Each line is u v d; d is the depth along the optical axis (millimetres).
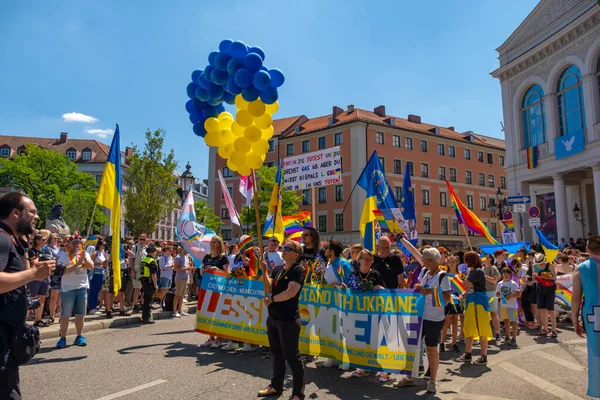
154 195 30047
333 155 10047
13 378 2881
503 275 9031
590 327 4375
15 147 68188
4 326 2881
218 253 8133
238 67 5215
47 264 2918
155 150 30156
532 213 16641
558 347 8289
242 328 7262
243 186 11148
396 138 47781
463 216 11586
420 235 47875
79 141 70125
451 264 8633
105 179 8359
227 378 5676
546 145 26562
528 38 28234
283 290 4840
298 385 4711
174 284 12688
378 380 5801
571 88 25203
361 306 6027
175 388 5215
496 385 5629
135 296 11633
